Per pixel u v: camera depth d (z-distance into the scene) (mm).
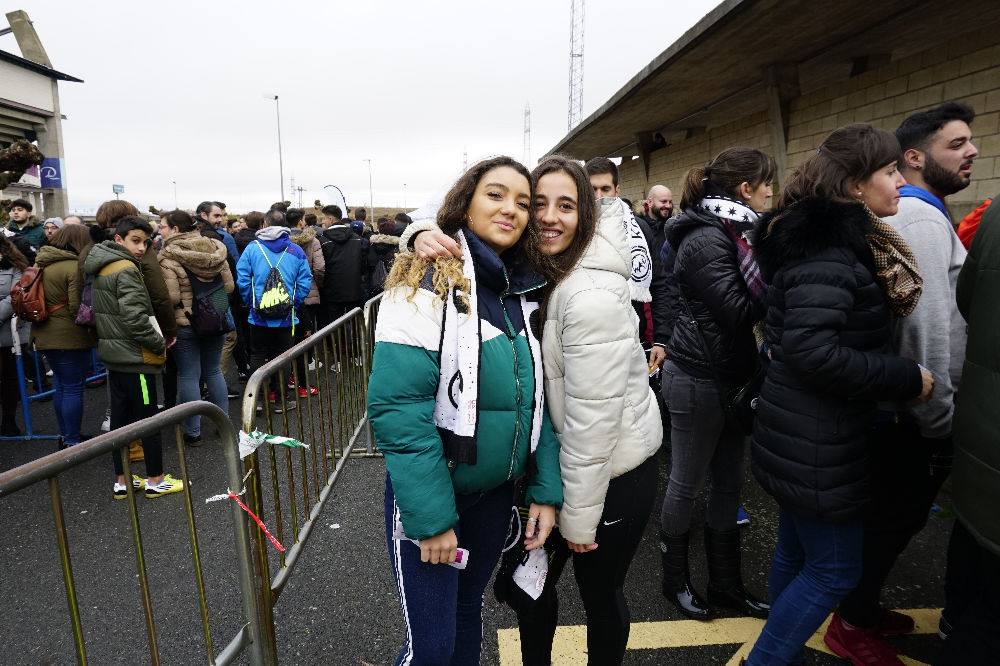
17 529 3299
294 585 2666
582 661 2203
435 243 1386
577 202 1562
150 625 1601
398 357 1335
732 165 2166
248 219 7227
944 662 1466
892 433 2049
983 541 1372
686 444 2359
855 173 1713
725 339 2213
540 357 1562
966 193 4121
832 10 4160
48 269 4004
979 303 1422
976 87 3951
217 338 4645
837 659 2197
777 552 2076
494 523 1608
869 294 1631
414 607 1452
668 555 2473
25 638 2385
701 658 2203
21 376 4828
